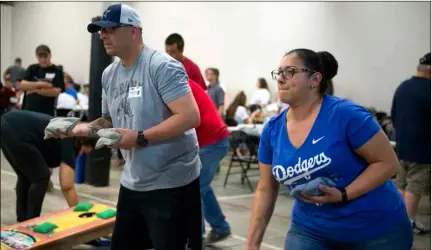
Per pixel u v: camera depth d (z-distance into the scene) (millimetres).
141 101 2195
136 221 2365
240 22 11031
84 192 6465
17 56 18484
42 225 3473
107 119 2467
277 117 2039
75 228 3484
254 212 2082
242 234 4527
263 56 10586
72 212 3818
